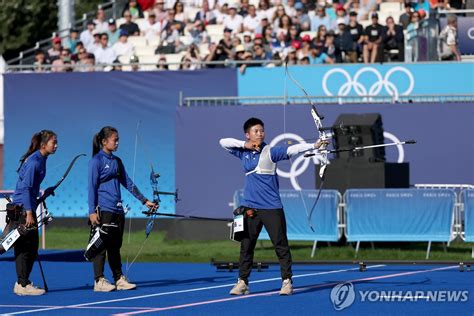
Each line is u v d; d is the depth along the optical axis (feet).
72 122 184.85
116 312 92.17
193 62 183.32
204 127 167.94
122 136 183.21
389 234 140.77
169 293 105.19
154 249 153.38
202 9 220.43
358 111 165.27
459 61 176.14
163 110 182.19
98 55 213.25
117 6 236.63
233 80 181.06
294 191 142.92
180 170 168.55
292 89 179.11
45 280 117.08
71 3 238.07
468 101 164.86
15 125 186.60
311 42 195.31
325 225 141.90
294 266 129.70
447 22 185.16
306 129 165.17
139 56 208.95
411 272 121.39
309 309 92.63
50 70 205.87
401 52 194.80
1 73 190.80
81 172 184.75
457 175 163.84
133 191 107.96
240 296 102.01
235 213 102.63
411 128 164.86
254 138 101.65
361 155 148.46
